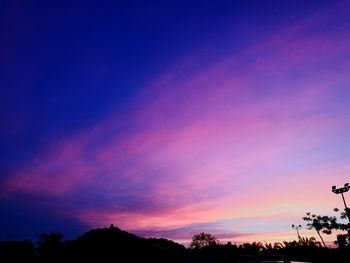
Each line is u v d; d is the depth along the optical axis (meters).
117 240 70.00
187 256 73.00
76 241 67.81
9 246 58.66
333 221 56.31
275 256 51.50
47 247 62.28
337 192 45.59
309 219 58.09
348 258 43.53
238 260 55.44
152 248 72.56
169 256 71.69
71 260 61.03
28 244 60.81
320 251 49.91
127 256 66.19
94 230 73.50
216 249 74.75
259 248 76.81
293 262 48.09
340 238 46.81
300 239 74.00
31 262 56.47
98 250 65.31
